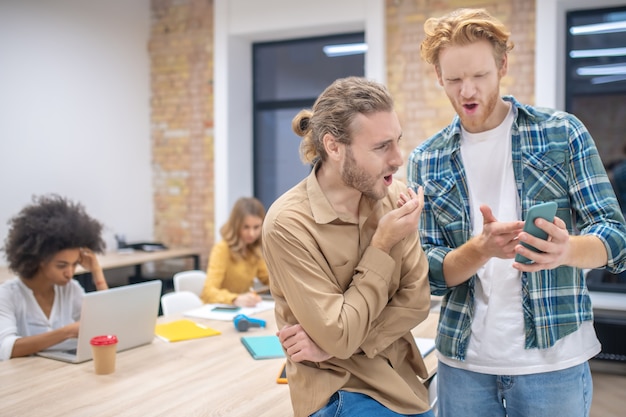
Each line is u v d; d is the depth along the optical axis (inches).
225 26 214.5
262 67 228.8
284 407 70.6
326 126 53.7
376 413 53.9
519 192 61.1
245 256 152.0
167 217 233.8
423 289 57.6
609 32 177.2
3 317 95.0
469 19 56.4
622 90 178.4
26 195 190.2
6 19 183.2
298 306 53.1
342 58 216.4
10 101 185.0
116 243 220.4
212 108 221.9
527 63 174.4
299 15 202.8
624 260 55.1
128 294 92.5
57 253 98.0
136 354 92.7
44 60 194.7
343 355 52.2
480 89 57.4
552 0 167.3
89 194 210.8
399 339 60.6
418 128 189.6
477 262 56.9
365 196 57.6
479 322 61.7
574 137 58.9
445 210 64.5
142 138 232.1
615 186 185.6
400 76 191.2
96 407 70.7
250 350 93.4
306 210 55.6
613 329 159.5
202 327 108.2
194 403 72.0
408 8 188.9
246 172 227.5
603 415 139.3
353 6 194.1
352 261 56.2
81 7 206.1
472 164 63.7
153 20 231.3
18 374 83.2
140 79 230.1
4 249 100.4
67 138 202.8
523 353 59.7
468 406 63.0
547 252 50.1
